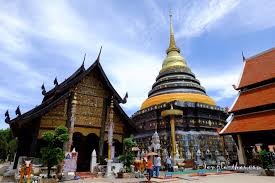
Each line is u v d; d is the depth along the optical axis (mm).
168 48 62219
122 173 16391
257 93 30375
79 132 19703
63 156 14070
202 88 53188
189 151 39156
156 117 45344
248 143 27797
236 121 30312
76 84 20469
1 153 65938
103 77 22078
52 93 22953
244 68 35344
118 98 22453
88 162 22641
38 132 17422
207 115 45375
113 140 21625
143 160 17016
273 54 32531
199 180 15250
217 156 39688
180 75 53938
